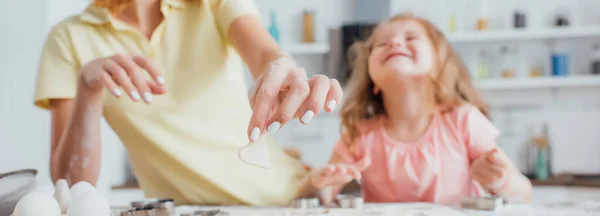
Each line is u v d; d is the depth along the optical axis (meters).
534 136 2.89
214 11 0.98
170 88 0.96
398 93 1.10
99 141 0.85
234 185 0.94
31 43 2.01
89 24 0.97
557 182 2.48
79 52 0.95
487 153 0.90
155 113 0.95
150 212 0.65
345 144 1.20
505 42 2.87
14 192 0.60
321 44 2.80
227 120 0.98
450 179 1.07
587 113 2.88
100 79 0.75
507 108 2.93
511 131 2.92
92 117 0.83
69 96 0.95
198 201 0.97
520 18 2.78
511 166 0.95
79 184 0.65
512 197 0.93
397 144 1.12
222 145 0.95
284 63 0.57
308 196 0.88
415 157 1.09
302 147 2.99
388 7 2.84
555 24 2.82
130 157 1.02
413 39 1.10
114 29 0.96
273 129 0.52
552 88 2.90
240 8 0.93
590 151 2.88
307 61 2.94
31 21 2.02
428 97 1.15
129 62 0.74
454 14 2.87
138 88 0.73
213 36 0.98
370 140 1.15
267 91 0.53
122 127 0.96
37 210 0.56
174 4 0.96
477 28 2.82
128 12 0.97
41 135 2.01
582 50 2.83
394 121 1.14
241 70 1.07
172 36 0.96
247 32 0.89
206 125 0.96
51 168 0.90
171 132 0.95
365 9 2.85
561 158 2.90
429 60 1.09
